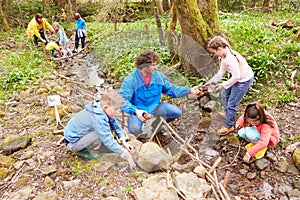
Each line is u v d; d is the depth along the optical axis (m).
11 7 11.55
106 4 8.16
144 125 3.54
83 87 4.51
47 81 5.54
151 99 3.52
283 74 4.45
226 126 3.57
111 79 4.60
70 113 4.11
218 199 2.66
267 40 5.21
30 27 7.54
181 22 4.51
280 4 10.03
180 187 2.70
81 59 6.93
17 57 6.85
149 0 9.14
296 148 3.18
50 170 3.01
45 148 3.42
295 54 4.79
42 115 4.21
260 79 4.41
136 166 3.01
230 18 7.75
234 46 4.99
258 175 3.03
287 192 2.78
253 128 3.16
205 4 4.56
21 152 3.38
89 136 3.03
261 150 3.10
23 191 2.78
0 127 3.98
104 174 2.94
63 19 11.73
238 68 3.18
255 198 2.76
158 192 2.62
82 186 2.81
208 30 4.52
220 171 3.12
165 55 4.93
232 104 3.41
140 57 3.29
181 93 3.60
